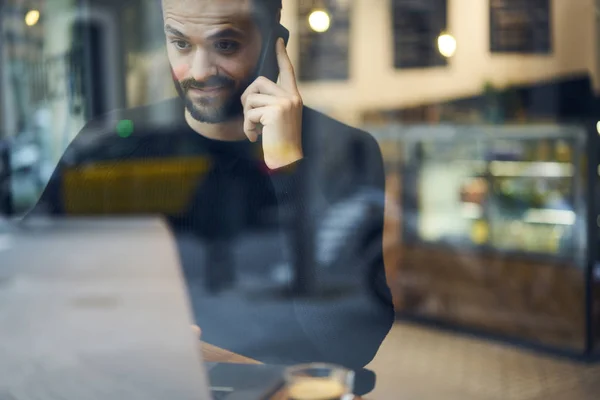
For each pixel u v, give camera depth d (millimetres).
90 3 3719
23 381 2646
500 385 3350
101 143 1986
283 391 1179
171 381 1373
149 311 3783
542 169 4113
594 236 3943
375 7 4320
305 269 1782
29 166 4164
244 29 1646
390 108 4410
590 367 3656
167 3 1672
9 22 4176
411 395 3133
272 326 1695
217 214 1852
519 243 4223
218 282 3641
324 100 4254
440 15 4340
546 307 4078
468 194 4391
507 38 4234
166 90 1798
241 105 1706
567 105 4062
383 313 1688
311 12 4141
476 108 4336
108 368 2539
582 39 4070
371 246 1876
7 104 4254
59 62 3867
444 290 4453
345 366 1574
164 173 1877
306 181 1795
